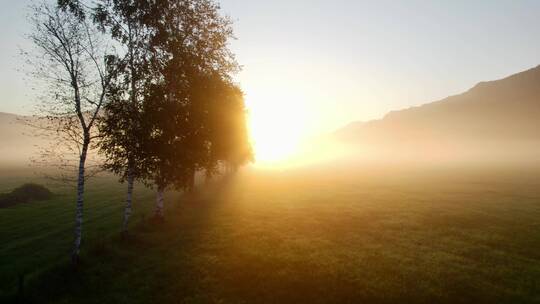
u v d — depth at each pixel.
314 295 18.59
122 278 20.47
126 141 24.92
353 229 33.78
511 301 17.81
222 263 23.00
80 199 21.62
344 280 20.36
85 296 18.31
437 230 33.28
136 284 19.70
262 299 18.11
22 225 38.56
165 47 27.89
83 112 21.52
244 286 19.64
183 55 28.78
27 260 25.92
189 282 20.00
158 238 28.69
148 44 26.72
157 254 24.73
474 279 20.61
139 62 26.05
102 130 23.39
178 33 29.03
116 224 36.00
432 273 21.55
